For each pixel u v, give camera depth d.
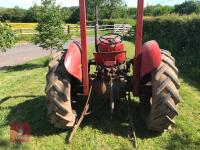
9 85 9.15
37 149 4.90
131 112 6.05
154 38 20.80
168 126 5.20
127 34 27.00
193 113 6.35
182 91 7.86
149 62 5.06
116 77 5.82
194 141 5.12
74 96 5.88
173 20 16.39
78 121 5.52
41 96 7.67
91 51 15.55
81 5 5.09
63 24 14.04
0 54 18.75
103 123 5.71
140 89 5.58
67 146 4.99
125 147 4.91
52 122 5.30
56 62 5.48
